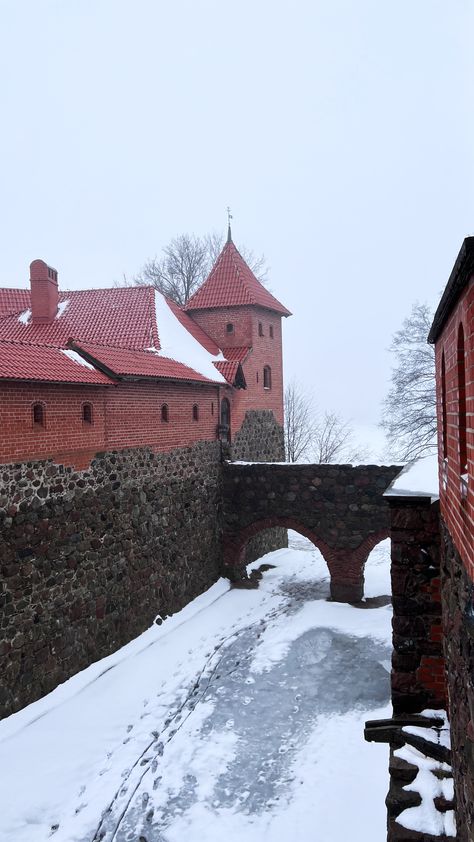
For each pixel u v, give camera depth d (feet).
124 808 37.45
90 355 55.31
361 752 42.19
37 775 39.75
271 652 59.00
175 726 46.42
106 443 55.62
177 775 40.57
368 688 52.19
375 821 34.42
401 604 25.53
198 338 88.94
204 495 74.79
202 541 74.02
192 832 35.32
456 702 18.60
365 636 62.59
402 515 25.49
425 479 29.58
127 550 58.49
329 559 73.36
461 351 15.58
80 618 51.21
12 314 79.56
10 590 43.57
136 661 55.36
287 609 70.74
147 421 62.69
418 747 23.35
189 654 58.59
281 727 46.42
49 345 54.29
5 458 43.39
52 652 47.78
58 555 48.73
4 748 41.14
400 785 22.20
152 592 62.59
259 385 94.94
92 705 47.78
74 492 50.96
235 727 46.39
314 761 41.73
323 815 35.94
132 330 77.87
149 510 62.69
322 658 58.18
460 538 16.16
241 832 35.17
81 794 38.70
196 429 73.56
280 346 103.86
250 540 87.71
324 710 48.85
